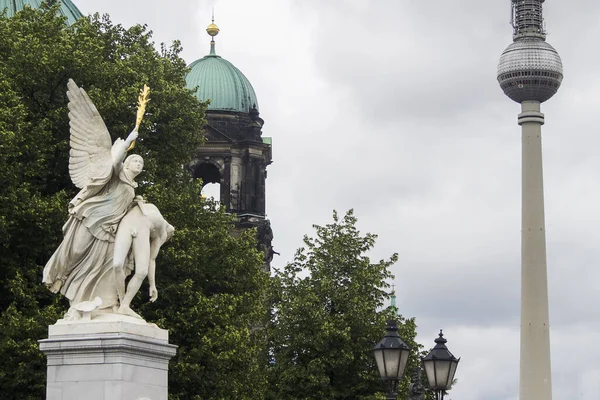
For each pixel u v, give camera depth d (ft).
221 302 326.03
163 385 171.94
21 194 287.69
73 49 323.57
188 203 331.98
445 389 221.25
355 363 414.82
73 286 172.55
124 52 356.79
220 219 348.59
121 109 323.37
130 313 171.83
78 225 171.83
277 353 420.36
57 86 319.88
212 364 319.68
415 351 415.85
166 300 316.19
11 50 317.22
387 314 421.18
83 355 165.78
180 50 388.78
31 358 278.87
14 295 284.41
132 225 173.06
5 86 300.40
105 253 172.65
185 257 317.22
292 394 412.77
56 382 166.30
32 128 304.30
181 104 350.64
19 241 290.97
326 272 428.97
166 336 173.17
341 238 435.53
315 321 412.77
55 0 370.32
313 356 415.03
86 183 173.27
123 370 165.27
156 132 343.46
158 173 336.70
